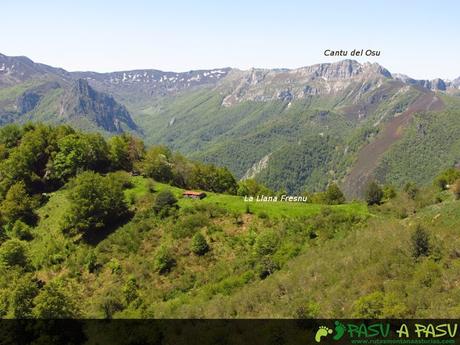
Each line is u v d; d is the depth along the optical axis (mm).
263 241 86812
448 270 51375
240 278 78250
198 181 145000
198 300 74188
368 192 117000
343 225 91312
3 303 67125
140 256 94750
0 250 96125
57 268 95562
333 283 58312
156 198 109938
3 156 137500
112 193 108562
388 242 63219
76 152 131625
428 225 66375
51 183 132250
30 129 151125
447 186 119625
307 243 86688
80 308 72188
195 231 99125
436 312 45031
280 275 70500
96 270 92250
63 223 107438
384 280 53250
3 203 117562
